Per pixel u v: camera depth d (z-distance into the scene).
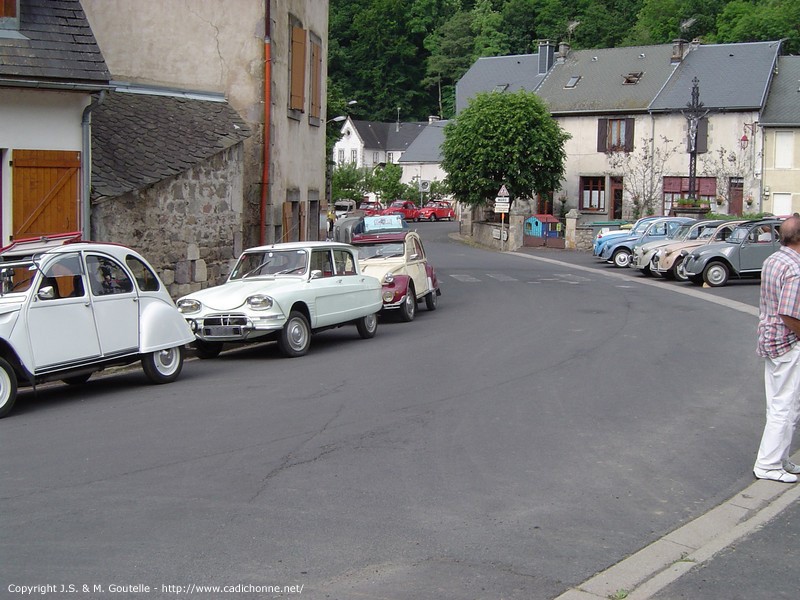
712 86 52.69
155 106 18.61
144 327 11.18
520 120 51.16
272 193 20.47
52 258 10.24
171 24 19.98
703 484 6.99
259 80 20.08
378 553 5.39
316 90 24.19
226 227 18.55
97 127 17.05
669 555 5.47
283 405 9.79
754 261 25.27
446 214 82.69
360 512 6.16
